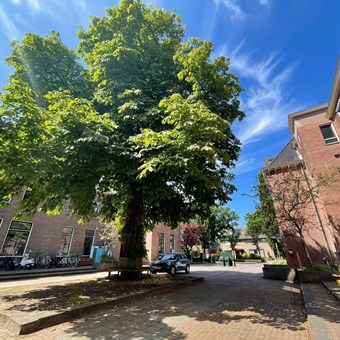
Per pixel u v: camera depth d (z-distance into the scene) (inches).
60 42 336.2
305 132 589.9
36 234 644.7
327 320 168.9
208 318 186.9
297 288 358.0
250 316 194.4
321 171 528.7
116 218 460.4
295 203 487.5
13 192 259.8
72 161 248.1
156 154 251.9
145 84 329.1
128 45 353.4
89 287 294.8
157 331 153.9
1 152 199.3
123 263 363.9
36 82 315.0
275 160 699.4
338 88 457.4
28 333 143.7
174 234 1216.8
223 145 351.3
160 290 291.7
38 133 222.8
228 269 792.9
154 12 379.9
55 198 270.7
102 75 332.8
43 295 242.7
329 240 504.7
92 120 241.6
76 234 759.7
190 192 362.0
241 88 315.3
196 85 286.7
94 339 136.8
